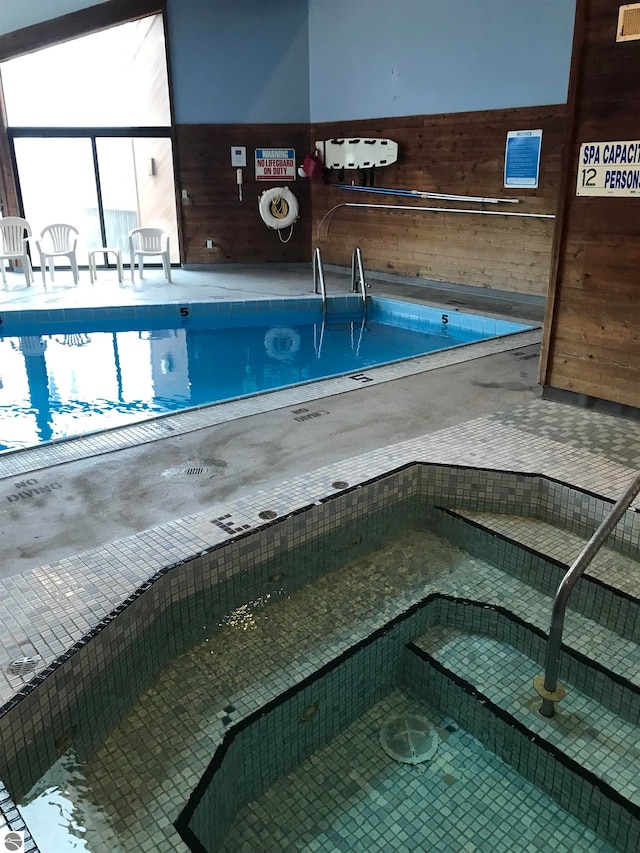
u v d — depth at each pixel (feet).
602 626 8.89
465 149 26.45
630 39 11.44
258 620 9.08
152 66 31.35
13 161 32.50
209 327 25.77
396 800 6.96
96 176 33.35
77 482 11.03
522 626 8.73
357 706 8.34
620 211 12.34
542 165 24.03
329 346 23.12
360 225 31.83
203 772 6.62
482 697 7.82
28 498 10.50
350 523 10.68
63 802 6.30
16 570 8.52
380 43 28.27
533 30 23.07
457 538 11.12
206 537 9.23
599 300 13.14
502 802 6.98
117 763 6.74
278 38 31.07
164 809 6.21
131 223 40.09
